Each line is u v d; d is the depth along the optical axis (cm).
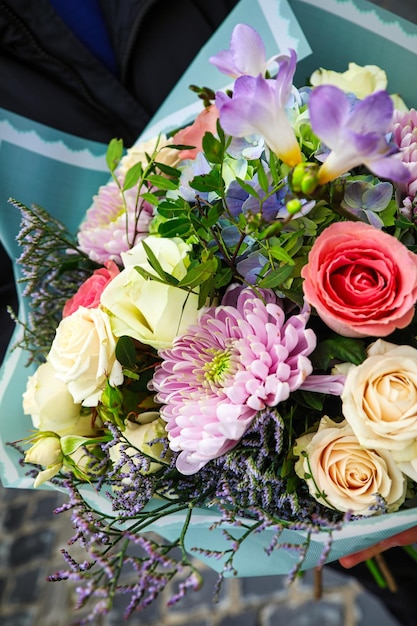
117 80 83
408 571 87
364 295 44
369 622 119
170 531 56
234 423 44
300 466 47
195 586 39
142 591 41
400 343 48
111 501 53
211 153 46
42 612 138
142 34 82
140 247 50
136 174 53
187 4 82
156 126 68
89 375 49
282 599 126
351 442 46
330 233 45
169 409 48
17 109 81
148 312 48
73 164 72
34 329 63
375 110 38
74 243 65
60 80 83
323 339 49
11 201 59
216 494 49
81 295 55
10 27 78
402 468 45
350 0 63
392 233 50
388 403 44
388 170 38
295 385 45
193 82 66
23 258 61
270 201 45
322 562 41
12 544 151
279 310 45
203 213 48
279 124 43
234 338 47
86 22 81
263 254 47
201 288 47
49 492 159
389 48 63
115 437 48
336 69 66
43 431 52
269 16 62
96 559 42
